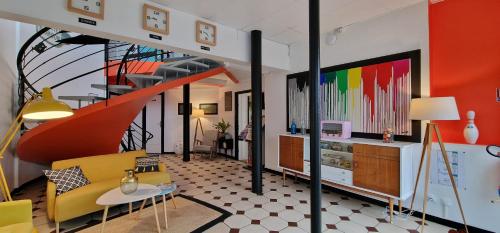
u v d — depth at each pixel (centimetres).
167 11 298
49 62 486
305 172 384
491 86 247
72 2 233
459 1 268
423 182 291
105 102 340
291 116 464
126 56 421
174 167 583
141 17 279
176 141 814
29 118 230
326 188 404
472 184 257
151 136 755
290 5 301
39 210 326
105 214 245
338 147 347
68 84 534
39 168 477
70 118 320
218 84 705
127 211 320
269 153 525
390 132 307
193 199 361
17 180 405
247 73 623
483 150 249
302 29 383
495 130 244
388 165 283
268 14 328
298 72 452
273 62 439
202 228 270
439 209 280
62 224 285
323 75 402
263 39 425
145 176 346
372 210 319
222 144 709
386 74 325
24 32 432
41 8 218
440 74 281
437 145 282
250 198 365
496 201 239
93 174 345
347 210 319
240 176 498
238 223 282
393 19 321
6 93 376
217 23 354
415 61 298
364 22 352
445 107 236
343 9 315
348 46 371
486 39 250
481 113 252
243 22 354
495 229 243
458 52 268
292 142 407
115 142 439
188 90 664
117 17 261
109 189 305
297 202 348
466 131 252
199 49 333
